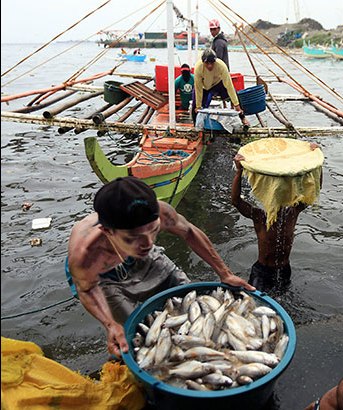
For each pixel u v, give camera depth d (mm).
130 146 10922
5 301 4727
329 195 7539
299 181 4094
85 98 10500
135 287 3428
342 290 4684
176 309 3143
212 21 10172
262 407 2854
